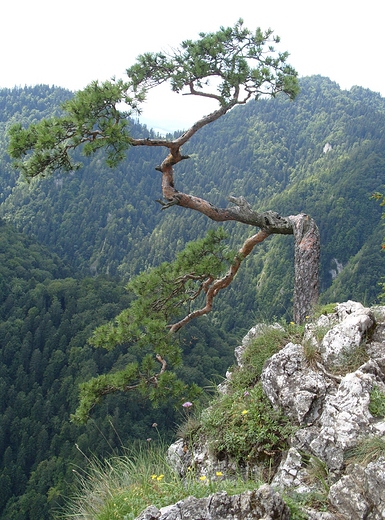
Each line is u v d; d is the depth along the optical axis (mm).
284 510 3143
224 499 3203
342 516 3332
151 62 7559
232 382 5582
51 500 38000
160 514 3227
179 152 7496
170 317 7820
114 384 6809
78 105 6422
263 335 5820
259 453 4477
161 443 5191
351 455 3789
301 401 4406
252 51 7914
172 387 6648
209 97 7914
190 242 7840
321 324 5430
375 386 4227
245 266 117500
